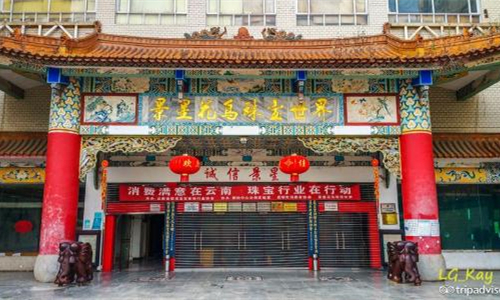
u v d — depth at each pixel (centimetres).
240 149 1755
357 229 1716
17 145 1639
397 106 1437
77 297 1088
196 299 1063
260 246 1703
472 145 1680
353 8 1836
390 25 1761
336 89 1445
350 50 1563
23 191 1708
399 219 1706
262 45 1588
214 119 1417
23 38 1359
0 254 1669
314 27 1811
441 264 1325
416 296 1089
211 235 1708
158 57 1334
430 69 1352
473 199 1738
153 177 1725
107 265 1675
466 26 1777
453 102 1792
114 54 1397
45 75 1419
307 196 1722
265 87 1441
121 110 1419
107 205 1708
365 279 1402
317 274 1542
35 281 1341
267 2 1838
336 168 1742
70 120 1388
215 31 1625
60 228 1326
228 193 1725
